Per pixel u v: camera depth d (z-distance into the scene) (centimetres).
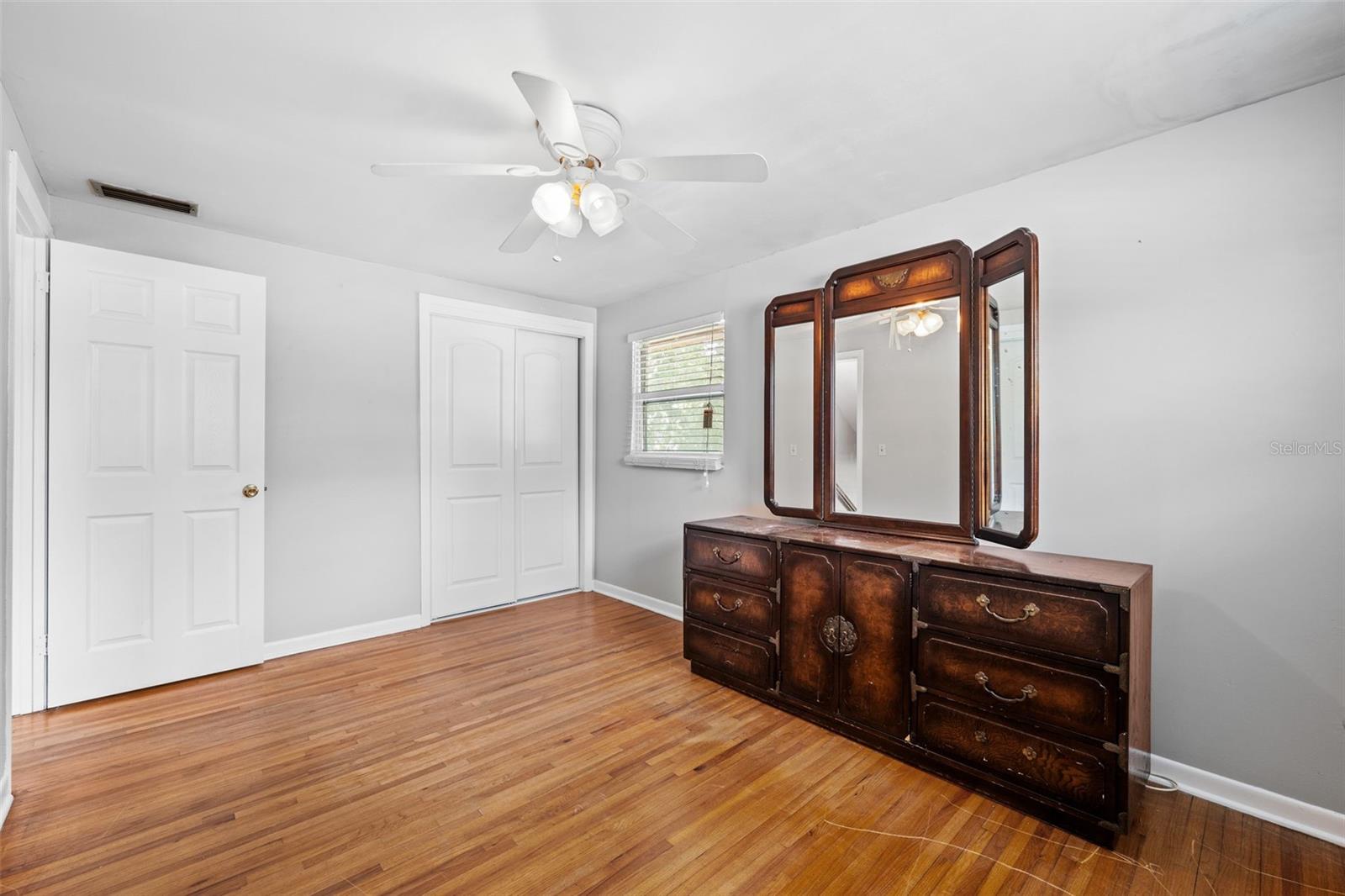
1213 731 179
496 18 139
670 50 150
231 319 274
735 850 156
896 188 230
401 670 280
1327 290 162
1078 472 205
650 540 388
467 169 165
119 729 219
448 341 366
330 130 190
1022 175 219
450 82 165
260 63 156
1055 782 165
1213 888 143
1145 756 175
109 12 136
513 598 399
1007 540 207
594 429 437
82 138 195
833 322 272
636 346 400
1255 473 172
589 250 306
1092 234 203
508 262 328
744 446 324
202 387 267
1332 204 161
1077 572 172
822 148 200
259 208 253
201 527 267
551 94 131
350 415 322
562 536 430
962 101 172
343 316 319
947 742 188
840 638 218
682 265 329
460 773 191
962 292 227
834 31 142
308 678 269
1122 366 196
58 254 233
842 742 214
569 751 206
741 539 255
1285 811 167
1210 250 180
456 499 370
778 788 185
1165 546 188
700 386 351
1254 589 173
